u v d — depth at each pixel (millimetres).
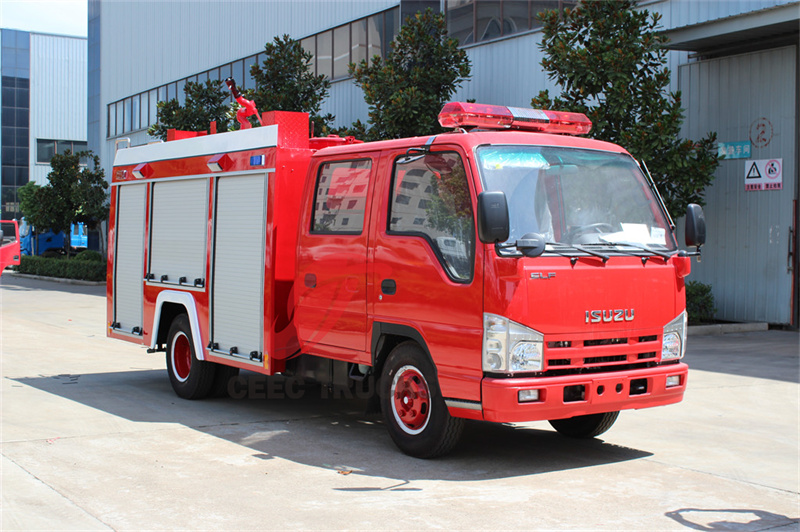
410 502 5410
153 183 9773
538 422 8211
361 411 8648
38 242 44781
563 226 6219
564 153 6496
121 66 40281
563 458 6684
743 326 15000
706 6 15625
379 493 5617
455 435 6371
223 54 31328
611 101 14062
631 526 4996
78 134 73625
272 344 7762
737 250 15766
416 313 6391
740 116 15633
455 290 6062
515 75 18953
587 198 6426
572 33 14891
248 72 29906
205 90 25391
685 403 9000
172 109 25516
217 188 8594
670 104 14656
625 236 6469
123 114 40438
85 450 6738
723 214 15984
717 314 16156
